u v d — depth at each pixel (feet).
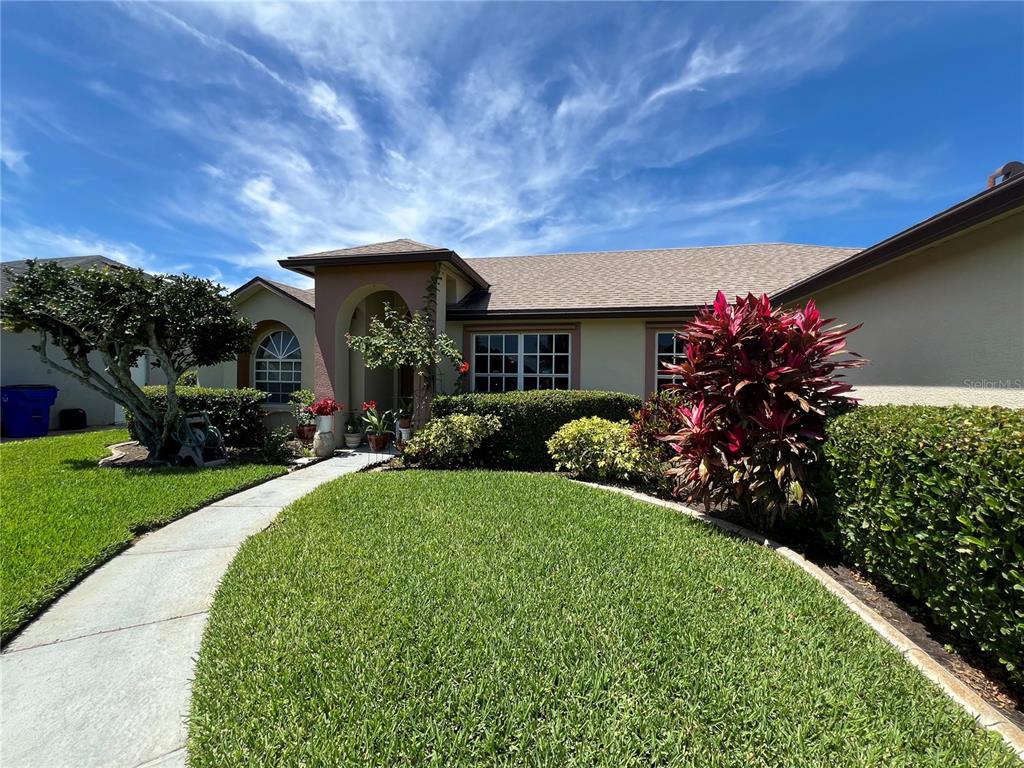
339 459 32.89
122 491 21.94
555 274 46.21
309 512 18.97
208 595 12.80
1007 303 14.46
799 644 9.77
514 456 31.07
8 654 10.19
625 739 7.29
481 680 8.59
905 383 19.13
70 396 51.06
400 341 34.42
